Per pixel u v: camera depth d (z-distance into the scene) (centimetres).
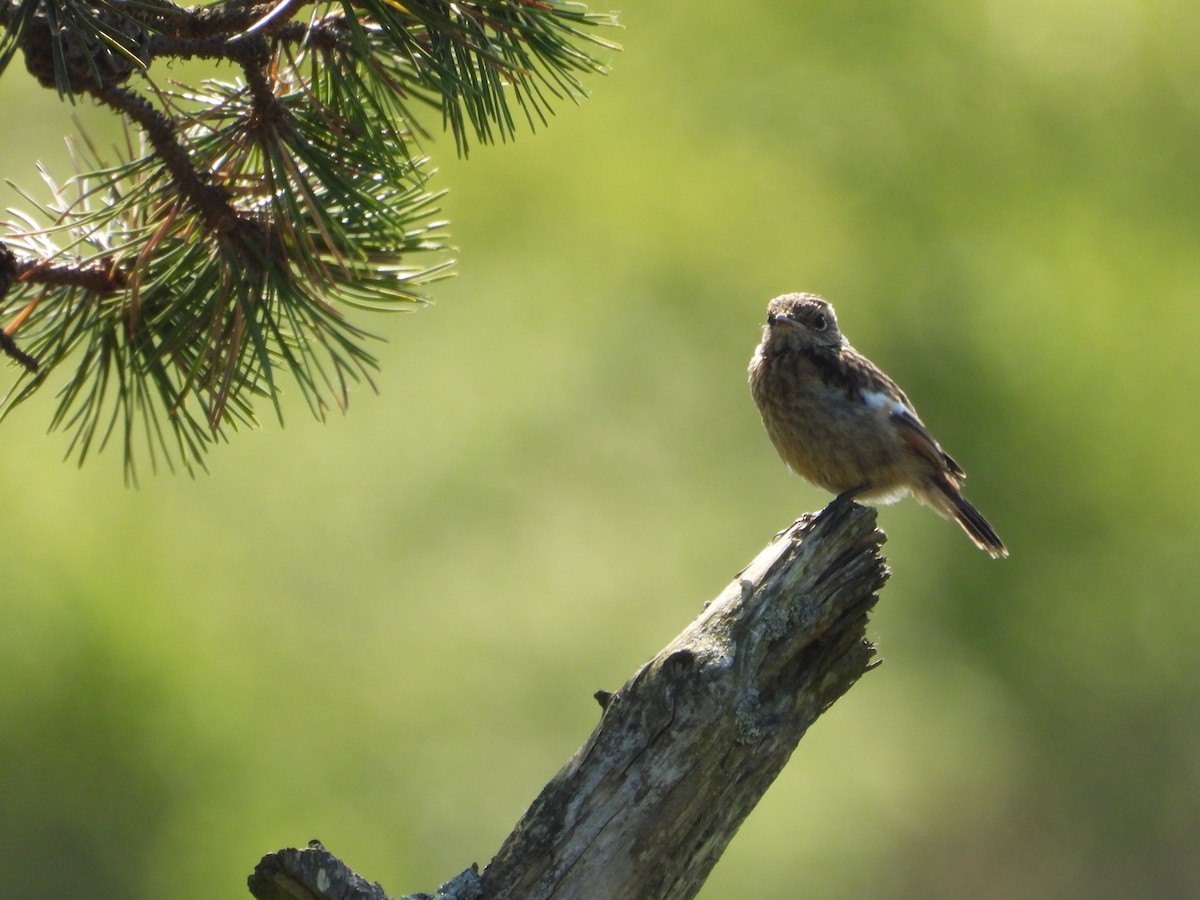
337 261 534
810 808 1539
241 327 502
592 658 1367
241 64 496
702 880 538
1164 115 1797
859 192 1734
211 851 1271
